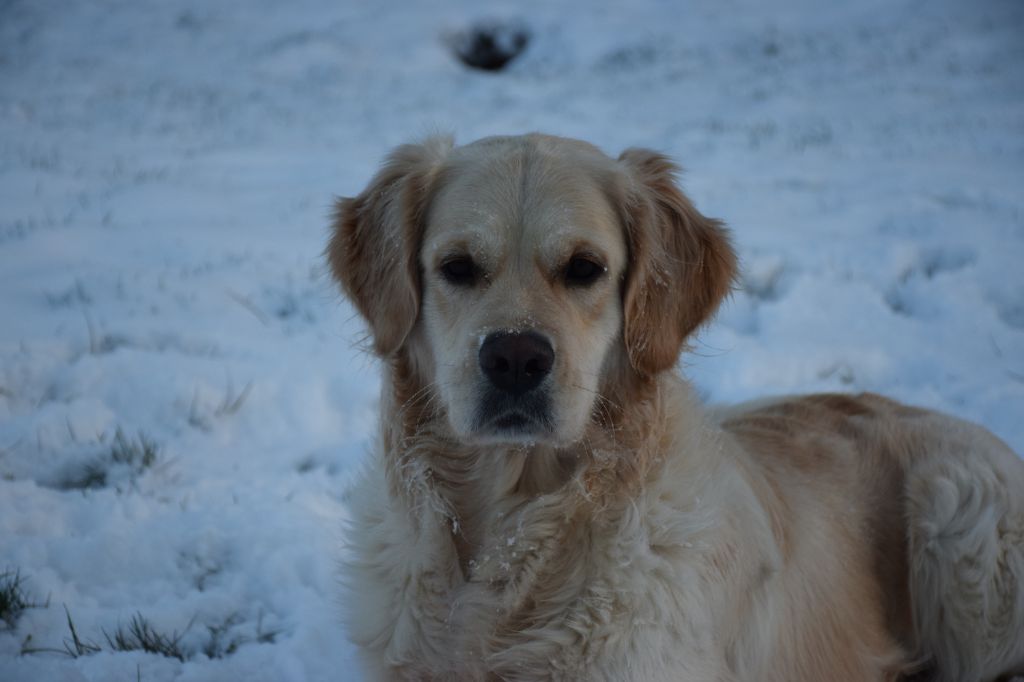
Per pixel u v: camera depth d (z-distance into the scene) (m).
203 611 3.76
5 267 7.50
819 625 3.25
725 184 10.30
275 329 6.52
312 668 3.44
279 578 3.95
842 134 13.55
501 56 22.78
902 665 3.54
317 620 3.65
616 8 24.67
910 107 15.28
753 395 5.62
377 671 3.03
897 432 3.81
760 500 3.19
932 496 3.57
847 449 3.74
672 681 2.69
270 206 9.72
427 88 18.38
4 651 3.48
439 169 3.12
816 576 3.30
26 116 15.41
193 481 4.74
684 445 3.02
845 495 3.57
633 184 3.12
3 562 3.94
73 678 3.23
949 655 3.56
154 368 5.62
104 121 15.28
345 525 4.32
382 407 3.18
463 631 2.91
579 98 17.19
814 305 6.76
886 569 3.57
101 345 6.02
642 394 3.00
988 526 3.46
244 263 7.73
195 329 6.35
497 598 2.89
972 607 3.47
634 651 2.70
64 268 7.55
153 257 7.95
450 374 2.81
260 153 12.74
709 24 22.92
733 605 2.92
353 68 19.88
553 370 2.71
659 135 13.69
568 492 2.87
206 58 20.59
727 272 3.26
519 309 2.74
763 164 11.57
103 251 8.05
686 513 2.86
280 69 19.80
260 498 4.52
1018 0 22.00
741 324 6.68
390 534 3.04
